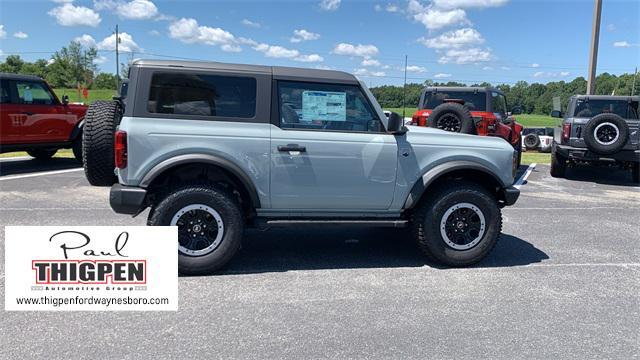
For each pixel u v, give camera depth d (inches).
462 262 195.5
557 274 191.8
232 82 179.3
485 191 196.9
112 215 267.6
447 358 126.5
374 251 217.2
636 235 254.1
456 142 196.7
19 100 415.8
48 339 131.3
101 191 334.3
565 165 456.1
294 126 183.9
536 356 128.6
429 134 197.5
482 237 196.9
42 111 426.3
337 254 211.8
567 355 129.6
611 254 219.8
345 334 138.2
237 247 181.9
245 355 125.6
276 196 183.9
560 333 141.6
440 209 192.9
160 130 172.2
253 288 170.7
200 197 176.7
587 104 446.3
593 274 192.4
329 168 185.0
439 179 202.4
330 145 184.1
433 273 190.2
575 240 242.5
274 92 181.5
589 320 150.6
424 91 459.2
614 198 360.5
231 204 179.3
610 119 405.4
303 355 126.3
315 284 175.8
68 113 444.5
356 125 189.8
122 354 124.4
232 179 186.1
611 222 282.4
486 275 189.3
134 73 174.4
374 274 187.8
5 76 408.8
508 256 214.2
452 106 367.2
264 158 179.9
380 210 195.3
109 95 2866.6
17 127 411.8
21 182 366.0
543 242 237.6
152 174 171.5
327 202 188.7
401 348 131.1
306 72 185.5
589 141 413.1
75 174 406.6
